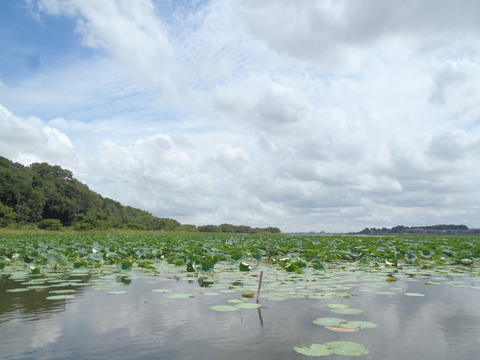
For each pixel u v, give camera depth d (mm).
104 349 2824
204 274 7160
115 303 4426
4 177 50062
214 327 3379
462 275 7090
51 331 3303
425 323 3512
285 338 3061
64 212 58375
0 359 2635
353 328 3301
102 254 9336
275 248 12820
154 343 2957
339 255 11070
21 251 10961
